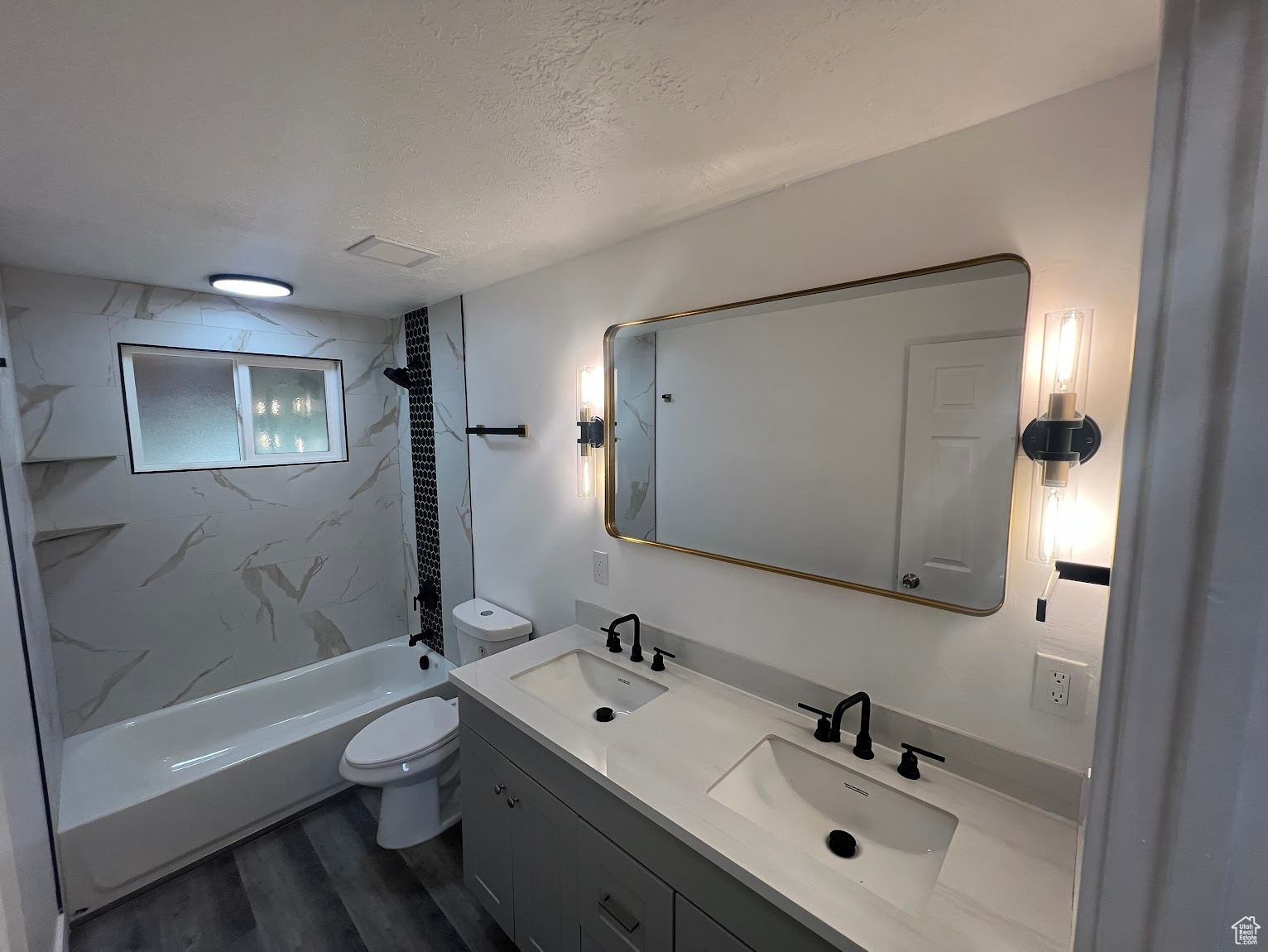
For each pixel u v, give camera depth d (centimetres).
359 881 200
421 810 219
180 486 245
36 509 206
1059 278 102
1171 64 36
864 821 123
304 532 286
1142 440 39
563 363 204
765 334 144
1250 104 33
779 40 83
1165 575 38
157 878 198
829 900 92
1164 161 37
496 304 232
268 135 108
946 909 90
